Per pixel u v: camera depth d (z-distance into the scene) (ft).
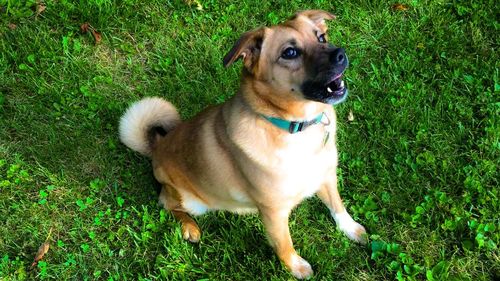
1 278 3.72
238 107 3.06
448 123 4.16
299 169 3.12
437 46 4.58
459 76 4.41
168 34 4.95
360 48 4.72
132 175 4.23
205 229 3.92
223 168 3.30
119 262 3.80
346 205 3.89
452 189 3.84
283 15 4.89
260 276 3.64
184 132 3.54
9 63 4.81
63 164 4.31
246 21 4.93
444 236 3.65
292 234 3.81
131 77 4.78
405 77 4.47
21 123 4.51
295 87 2.85
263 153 3.03
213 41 4.84
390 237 3.71
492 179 3.84
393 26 4.80
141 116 3.84
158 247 3.83
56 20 4.98
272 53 2.82
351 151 4.10
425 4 4.91
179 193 3.79
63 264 3.79
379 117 4.24
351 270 3.56
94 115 4.53
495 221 3.63
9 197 4.13
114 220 4.02
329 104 2.89
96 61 4.86
